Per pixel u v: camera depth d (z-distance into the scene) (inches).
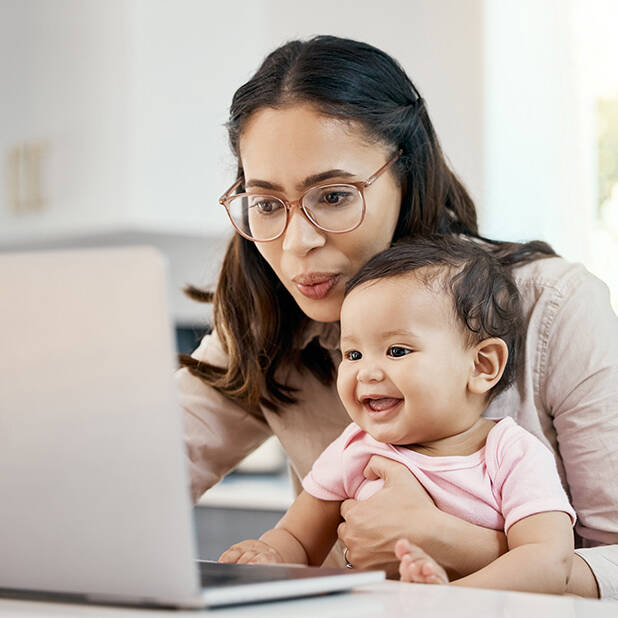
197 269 128.5
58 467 27.7
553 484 41.0
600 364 48.0
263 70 48.3
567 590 42.7
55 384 27.5
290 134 45.3
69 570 28.1
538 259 52.4
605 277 109.7
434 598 30.1
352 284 45.7
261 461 133.5
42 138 122.3
